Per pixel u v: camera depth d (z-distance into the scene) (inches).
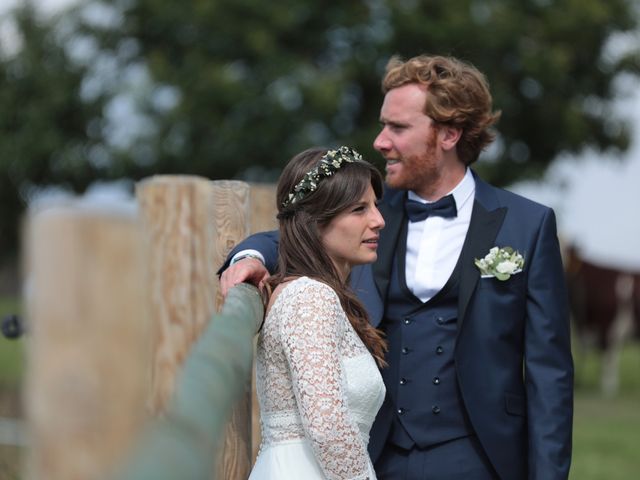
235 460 139.9
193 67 786.2
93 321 47.6
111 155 813.2
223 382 71.2
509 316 145.9
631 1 842.2
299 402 111.0
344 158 124.7
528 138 849.5
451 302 148.9
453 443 145.3
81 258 47.1
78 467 47.6
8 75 892.0
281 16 786.2
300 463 114.3
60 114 876.6
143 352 51.8
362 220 124.7
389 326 151.7
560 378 143.5
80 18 880.9
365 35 794.2
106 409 48.3
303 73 764.0
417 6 783.7
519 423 145.9
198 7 797.2
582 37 828.0
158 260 136.1
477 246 148.8
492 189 155.3
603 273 783.1
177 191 136.2
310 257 121.3
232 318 94.1
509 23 776.9
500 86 778.2
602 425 530.3
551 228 150.1
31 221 46.9
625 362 1034.1
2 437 278.8
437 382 146.6
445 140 151.4
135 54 876.6
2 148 871.7
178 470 46.1
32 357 48.9
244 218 152.8
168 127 801.6
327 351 111.7
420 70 150.6
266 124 770.2
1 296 1402.6
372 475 114.7
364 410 119.2
